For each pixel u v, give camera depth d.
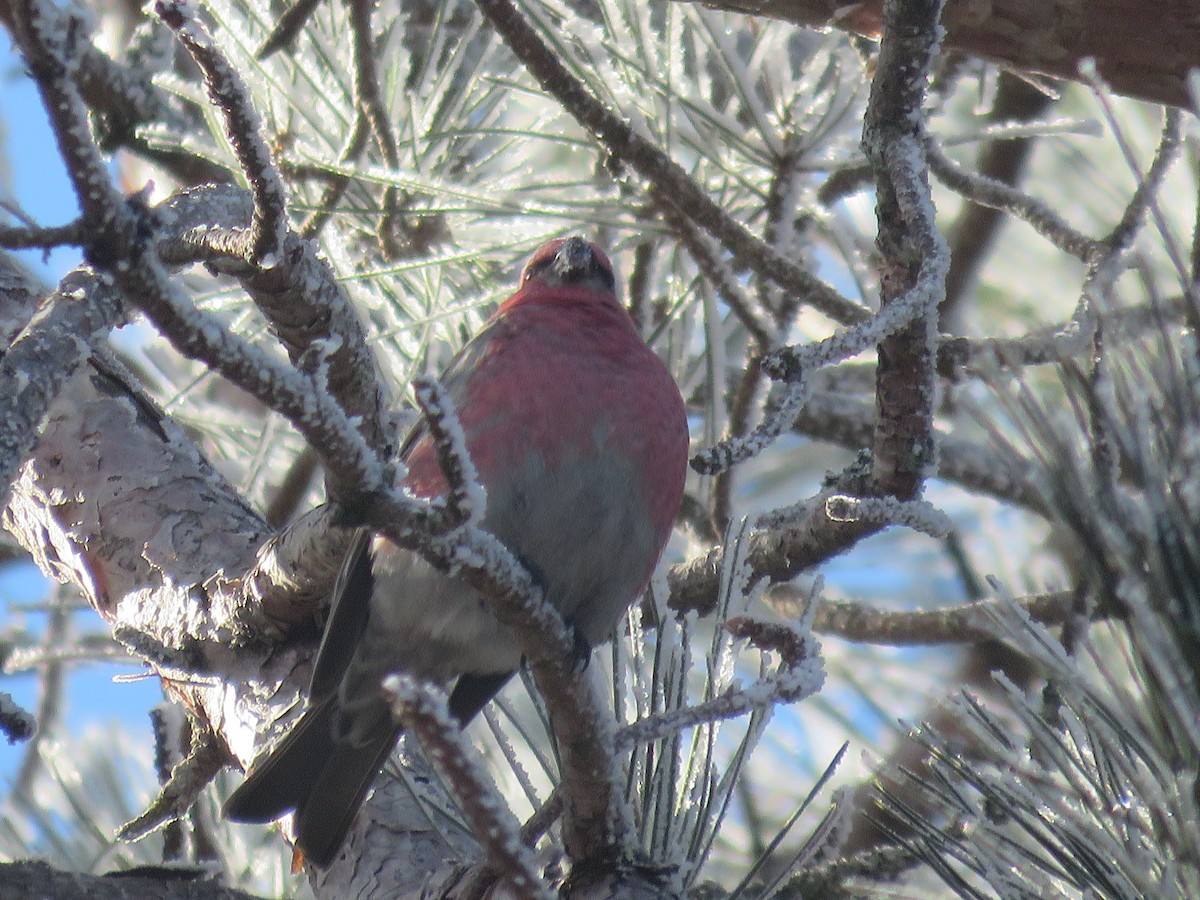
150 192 3.59
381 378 7.10
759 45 7.59
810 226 8.11
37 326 5.08
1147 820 4.31
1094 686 4.24
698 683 7.23
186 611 6.39
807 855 5.23
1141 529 3.99
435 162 7.72
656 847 5.21
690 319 8.11
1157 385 4.07
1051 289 9.18
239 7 7.70
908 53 5.29
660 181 6.82
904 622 7.62
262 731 6.05
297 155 7.34
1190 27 6.12
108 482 6.83
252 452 8.59
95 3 9.99
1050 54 6.39
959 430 8.43
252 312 7.58
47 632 8.51
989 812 4.87
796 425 8.71
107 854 6.51
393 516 4.00
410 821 5.91
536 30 7.30
